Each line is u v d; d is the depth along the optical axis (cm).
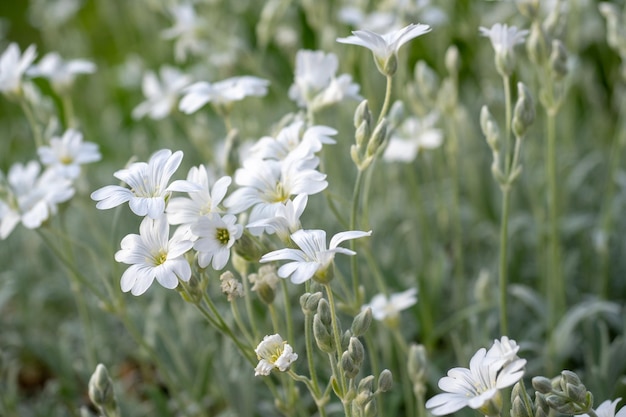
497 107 59
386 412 51
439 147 58
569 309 56
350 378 41
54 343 57
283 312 52
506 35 46
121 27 95
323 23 60
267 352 41
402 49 55
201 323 56
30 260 63
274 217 41
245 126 62
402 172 63
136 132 77
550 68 48
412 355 46
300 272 40
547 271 56
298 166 43
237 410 51
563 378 40
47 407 54
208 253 41
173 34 61
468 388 40
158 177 42
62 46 85
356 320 41
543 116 63
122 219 63
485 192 62
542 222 56
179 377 53
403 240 60
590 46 75
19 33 100
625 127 55
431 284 56
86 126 78
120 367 60
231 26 75
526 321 56
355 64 64
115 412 44
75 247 62
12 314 62
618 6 66
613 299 57
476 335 52
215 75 71
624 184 58
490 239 61
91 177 67
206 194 42
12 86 51
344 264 53
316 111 48
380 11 59
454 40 72
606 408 41
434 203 61
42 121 53
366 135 44
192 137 58
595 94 65
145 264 41
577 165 63
